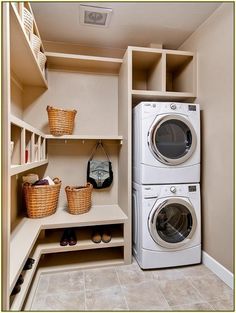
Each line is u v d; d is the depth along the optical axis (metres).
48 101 2.40
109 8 1.86
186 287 1.65
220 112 1.80
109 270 1.89
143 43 2.46
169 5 1.81
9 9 0.98
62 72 2.44
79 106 2.48
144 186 1.88
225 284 1.69
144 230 1.87
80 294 1.56
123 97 2.25
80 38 2.35
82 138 2.14
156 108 1.91
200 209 1.99
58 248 1.87
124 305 1.45
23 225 1.76
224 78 1.75
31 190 1.92
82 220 1.92
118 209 2.32
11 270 1.06
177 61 2.32
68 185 2.44
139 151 1.95
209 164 1.94
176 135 2.03
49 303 1.47
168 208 2.00
